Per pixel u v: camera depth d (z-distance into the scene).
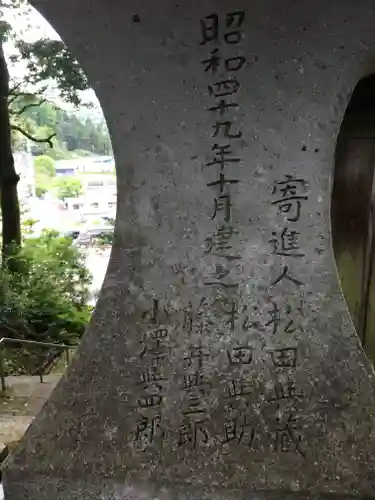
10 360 6.23
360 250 3.04
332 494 2.31
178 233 2.21
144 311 2.30
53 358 6.49
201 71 2.04
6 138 8.40
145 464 2.39
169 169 2.15
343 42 1.95
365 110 2.81
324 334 2.23
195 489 2.38
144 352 2.33
